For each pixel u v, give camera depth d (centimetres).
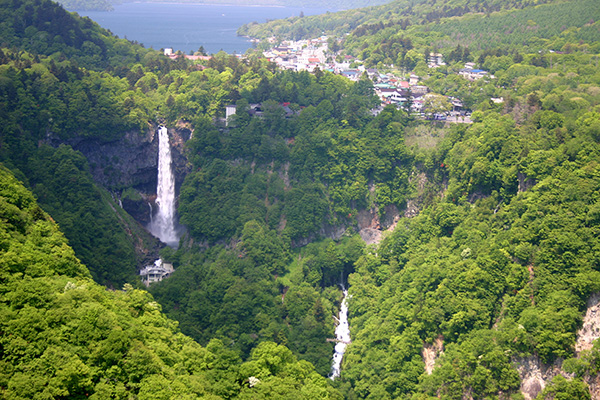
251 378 16750
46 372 13238
